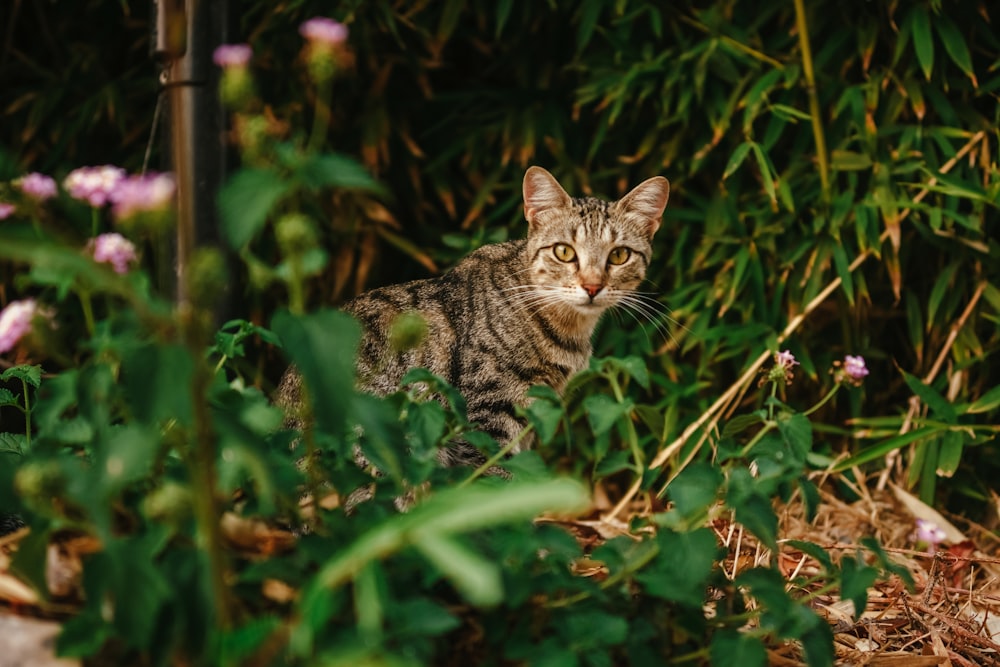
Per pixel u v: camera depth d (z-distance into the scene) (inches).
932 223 134.1
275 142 61.8
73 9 159.2
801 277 143.3
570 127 155.2
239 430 57.4
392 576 66.5
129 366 53.4
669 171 151.9
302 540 65.4
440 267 161.5
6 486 60.5
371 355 120.9
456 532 57.9
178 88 102.9
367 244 155.6
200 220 104.3
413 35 153.4
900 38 136.4
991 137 142.7
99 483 54.3
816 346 149.7
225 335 87.3
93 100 151.8
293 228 60.2
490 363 121.6
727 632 68.9
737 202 147.8
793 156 143.7
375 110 152.4
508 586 65.0
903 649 93.7
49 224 74.2
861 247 136.6
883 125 142.4
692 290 145.7
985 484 144.4
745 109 143.3
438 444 78.4
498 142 159.2
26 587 67.6
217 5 103.8
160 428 73.8
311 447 71.7
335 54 63.2
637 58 145.3
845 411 153.3
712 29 141.3
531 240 128.6
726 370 154.6
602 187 159.3
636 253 130.6
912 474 137.4
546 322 125.4
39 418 71.4
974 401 140.5
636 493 144.5
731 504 69.7
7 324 62.2
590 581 69.6
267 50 148.9
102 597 57.5
